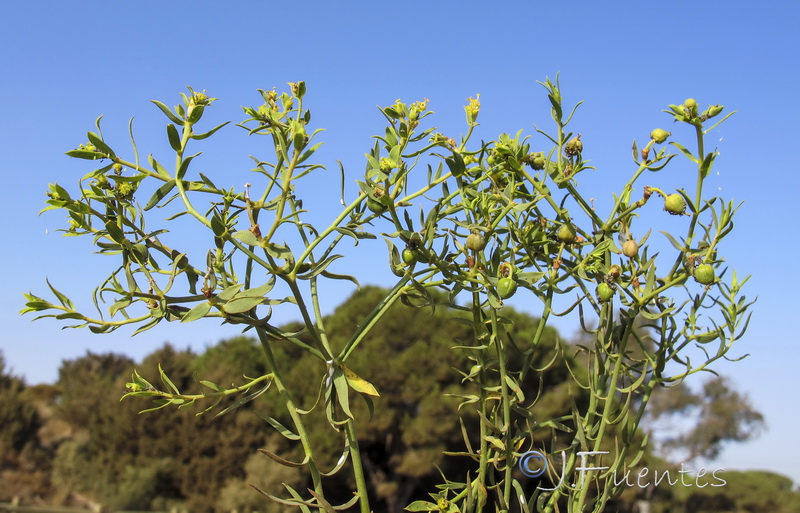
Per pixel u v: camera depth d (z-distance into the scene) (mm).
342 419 1796
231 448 17422
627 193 1984
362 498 1729
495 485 1926
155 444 18688
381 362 15156
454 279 1832
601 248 1911
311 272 1720
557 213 1924
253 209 1797
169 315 1696
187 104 1749
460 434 15078
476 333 1955
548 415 12438
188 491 17672
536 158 2008
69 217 1740
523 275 1841
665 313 1868
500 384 1889
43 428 23750
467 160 1942
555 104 1962
